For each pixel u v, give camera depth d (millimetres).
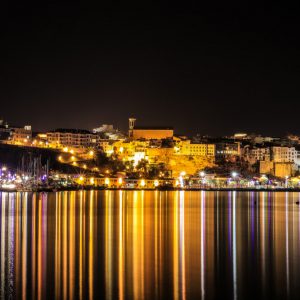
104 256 131500
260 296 99625
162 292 101062
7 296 97375
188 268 119812
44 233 166375
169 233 173000
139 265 122125
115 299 96625
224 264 124188
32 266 119250
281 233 175625
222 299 97750
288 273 115688
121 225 193125
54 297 97125
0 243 146875
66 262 123750
